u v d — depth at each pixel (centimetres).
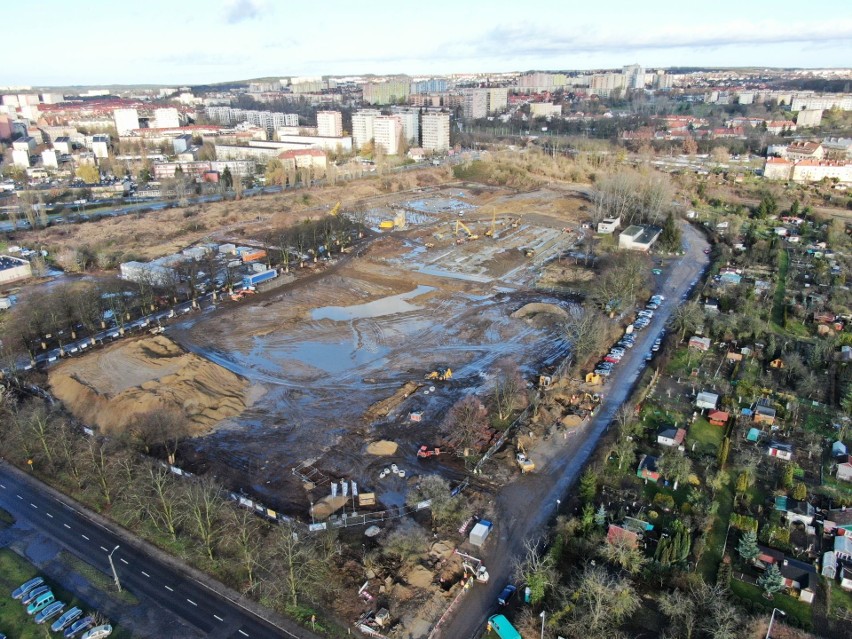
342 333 15012
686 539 7900
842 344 14075
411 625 7162
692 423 11238
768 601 7519
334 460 10219
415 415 11294
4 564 8100
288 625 7219
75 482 9638
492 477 9781
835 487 9569
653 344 14375
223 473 9862
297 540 7769
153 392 11388
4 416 11144
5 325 14888
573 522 8419
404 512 9006
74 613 7256
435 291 17800
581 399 11950
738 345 14200
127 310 15838
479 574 7856
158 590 7731
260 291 17625
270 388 12506
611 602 7194
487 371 13075
